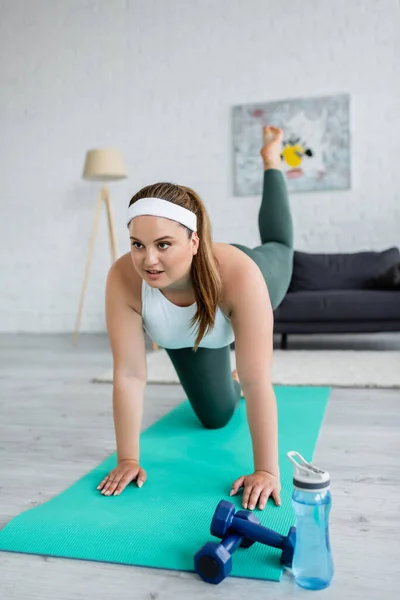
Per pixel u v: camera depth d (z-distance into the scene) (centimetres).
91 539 133
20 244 559
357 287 449
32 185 553
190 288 156
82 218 545
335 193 495
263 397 155
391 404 253
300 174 498
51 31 540
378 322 396
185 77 516
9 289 564
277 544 121
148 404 261
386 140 485
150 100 525
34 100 548
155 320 165
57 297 555
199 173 520
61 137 544
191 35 512
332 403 259
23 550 130
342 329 401
